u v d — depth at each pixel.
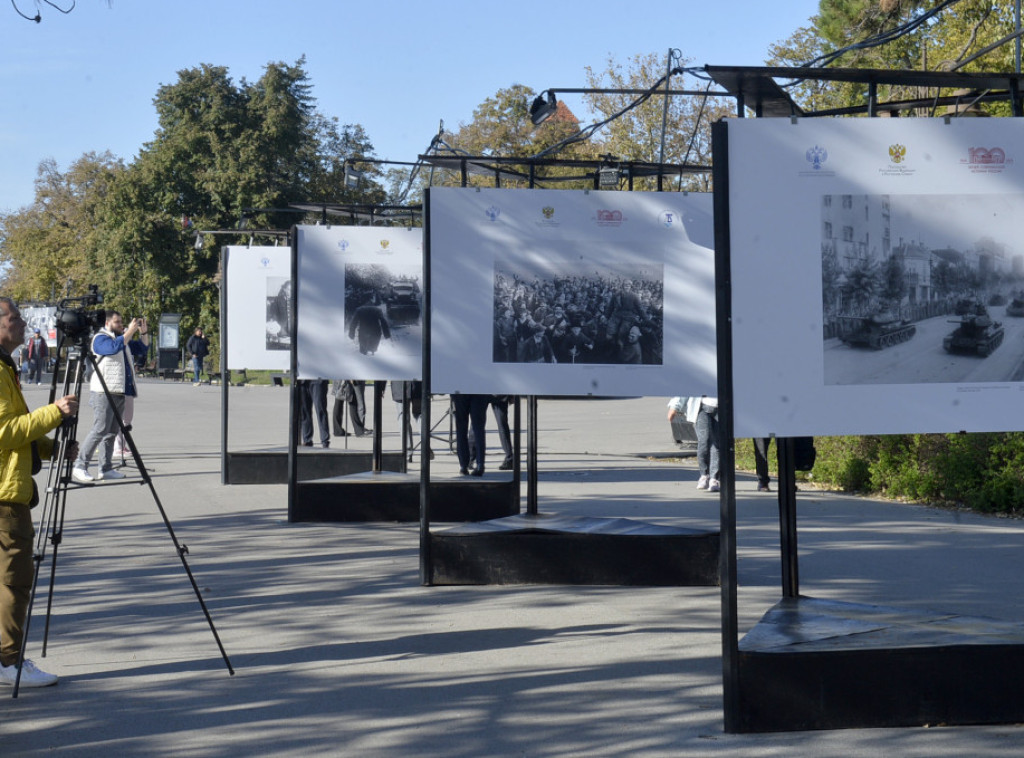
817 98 27.94
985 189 5.40
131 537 11.05
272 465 15.27
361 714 5.60
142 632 7.33
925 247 5.39
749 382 5.28
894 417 5.38
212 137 61.12
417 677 6.24
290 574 9.20
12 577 6.04
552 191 8.85
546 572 8.80
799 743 5.07
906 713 5.27
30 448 6.13
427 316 8.79
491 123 57.81
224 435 15.23
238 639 7.12
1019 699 5.28
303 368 12.40
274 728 5.39
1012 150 5.42
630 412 29.39
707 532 8.82
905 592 8.27
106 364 15.59
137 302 62.06
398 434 23.44
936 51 26.86
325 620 7.62
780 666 5.23
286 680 6.21
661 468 17.25
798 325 5.31
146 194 61.81
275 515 12.52
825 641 5.44
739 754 4.93
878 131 5.35
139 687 6.10
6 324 6.17
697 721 5.41
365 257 12.49
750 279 5.29
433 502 12.00
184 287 60.91
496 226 8.83
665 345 8.91
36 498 6.17
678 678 6.16
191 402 34.44
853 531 11.23
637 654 6.66
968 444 13.04
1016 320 5.44
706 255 8.91
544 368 8.85
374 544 10.62
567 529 8.90
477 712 5.61
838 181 5.33
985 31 26.83
